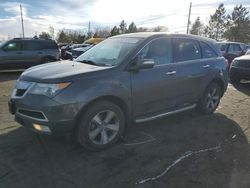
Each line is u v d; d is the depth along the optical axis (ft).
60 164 12.78
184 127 17.83
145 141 15.48
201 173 12.37
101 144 14.11
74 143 14.82
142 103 15.64
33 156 13.42
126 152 14.14
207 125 18.34
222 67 20.88
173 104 17.70
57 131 12.85
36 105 12.78
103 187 11.20
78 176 11.88
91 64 15.46
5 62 45.29
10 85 32.50
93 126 13.82
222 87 21.53
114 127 14.56
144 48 15.85
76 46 81.56
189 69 18.10
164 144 15.19
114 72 14.29
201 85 19.31
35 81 13.25
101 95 13.55
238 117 20.29
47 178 11.66
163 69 16.48
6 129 16.61
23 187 11.02
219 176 12.17
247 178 12.07
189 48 18.78
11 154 13.53
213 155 14.06
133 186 11.31
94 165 12.78
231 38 210.38
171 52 17.39
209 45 20.52
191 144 15.29
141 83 15.26
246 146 15.23
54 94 12.62
